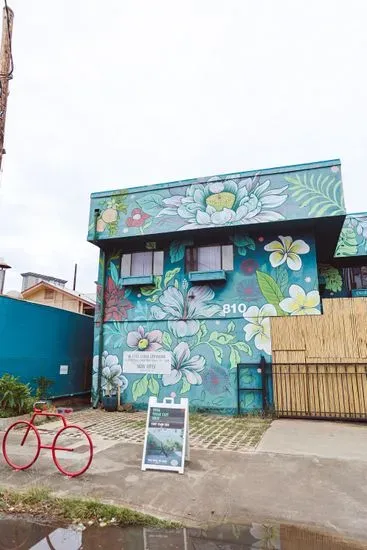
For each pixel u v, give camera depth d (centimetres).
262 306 1112
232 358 1103
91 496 460
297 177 1096
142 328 1205
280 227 1132
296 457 611
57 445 693
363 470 546
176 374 1142
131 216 1230
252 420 960
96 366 1220
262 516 410
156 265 1243
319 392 988
